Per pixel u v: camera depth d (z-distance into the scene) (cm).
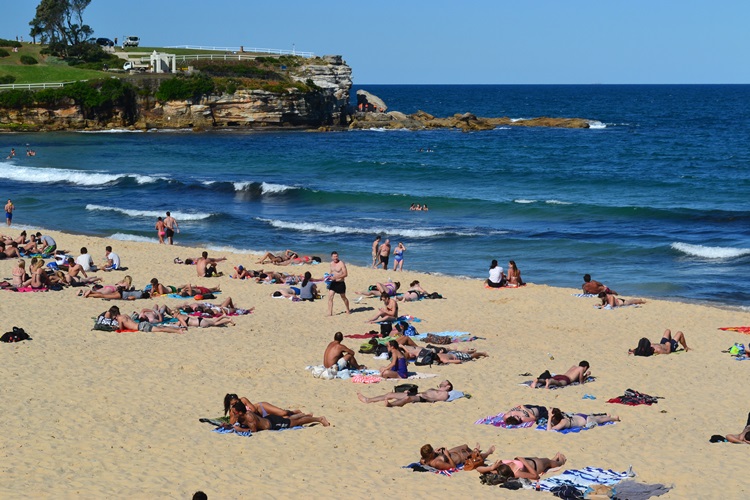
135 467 1405
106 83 9694
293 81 10450
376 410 1722
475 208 4981
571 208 4875
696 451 1520
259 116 9950
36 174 6084
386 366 2027
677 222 4512
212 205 5075
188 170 6600
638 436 1595
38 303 2573
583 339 2369
